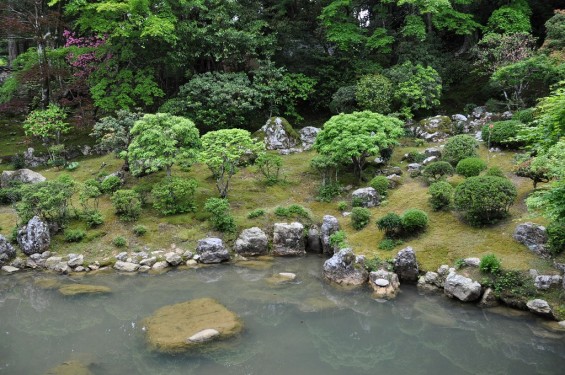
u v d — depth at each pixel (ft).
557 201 26.40
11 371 26.55
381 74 72.69
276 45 79.41
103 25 66.33
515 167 48.91
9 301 38.32
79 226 50.11
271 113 75.97
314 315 34.65
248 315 34.55
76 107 79.66
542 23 81.20
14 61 79.20
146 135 51.31
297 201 56.29
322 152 56.18
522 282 34.60
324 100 81.66
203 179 61.05
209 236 49.19
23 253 46.57
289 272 43.50
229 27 74.49
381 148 55.83
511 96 69.97
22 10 79.15
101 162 66.49
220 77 72.23
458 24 76.74
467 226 43.39
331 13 74.79
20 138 77.56
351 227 48.75
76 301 37.99
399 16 88.74
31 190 47.98
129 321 33.86
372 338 31.24
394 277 39.37
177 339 30.14
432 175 51.31
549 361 27.71
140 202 52.39
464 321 33.27
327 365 27.43
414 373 26.66
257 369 26.73
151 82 69.56
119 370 26.58
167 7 70.18
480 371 26.84
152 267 44.88
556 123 28.48
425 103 68.85
